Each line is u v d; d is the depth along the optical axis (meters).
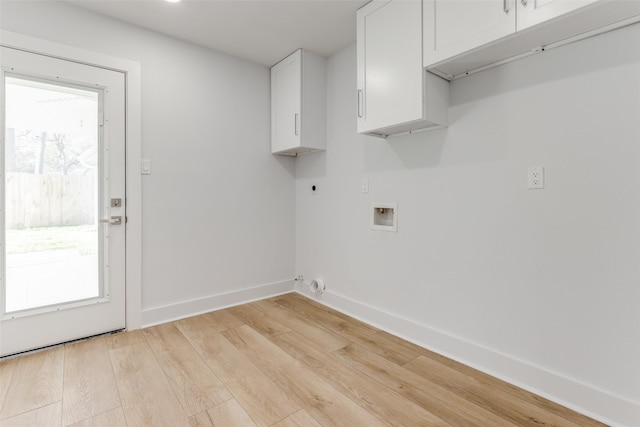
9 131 1.91
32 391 1.59
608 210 1.40
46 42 1.99
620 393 1.38
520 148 1.66
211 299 2.74
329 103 2.83
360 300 2.60
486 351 1.81
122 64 2.25
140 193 2.35
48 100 2.03
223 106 2.77
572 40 1.45
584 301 1.47
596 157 1.42
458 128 1.92
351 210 2.66
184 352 2.00
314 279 3.06
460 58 1.66
